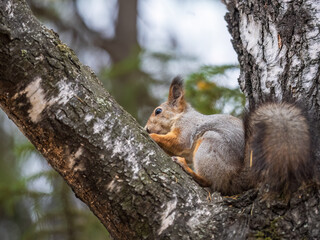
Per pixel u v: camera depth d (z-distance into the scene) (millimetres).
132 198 6246
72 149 6211
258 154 6523
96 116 6301
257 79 8227
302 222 6016
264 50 8242
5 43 5906
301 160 6250
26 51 6020
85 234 11727
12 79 6012
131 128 6527
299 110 6812
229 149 8148
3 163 13914
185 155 10117
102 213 6426
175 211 6281
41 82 6105
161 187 6352
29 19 6141
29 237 11664
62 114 6152
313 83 7285
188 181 6652
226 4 9375
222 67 11305
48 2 17594
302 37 7746
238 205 6457
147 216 6242
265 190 6363
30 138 6391
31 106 6129
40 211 11789
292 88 7496
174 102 10859
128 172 6281
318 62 7410
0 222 13523
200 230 6207
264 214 6219
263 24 8406
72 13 18344
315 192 6164
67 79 6258
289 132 6441
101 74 14781
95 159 6223
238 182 7754
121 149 6324
